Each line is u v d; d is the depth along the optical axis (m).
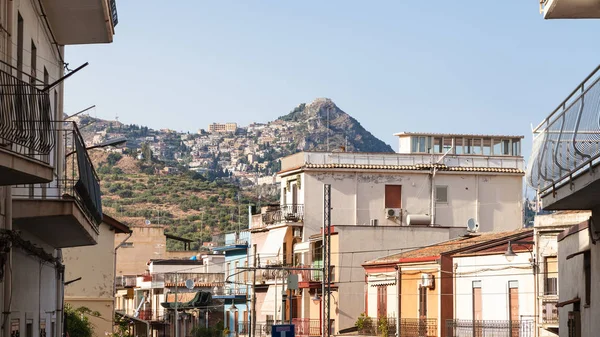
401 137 78.12
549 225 42.81
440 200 73.56
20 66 21.97
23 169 16.39
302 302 71.12
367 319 59.31
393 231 66.94
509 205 74.25
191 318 89.94
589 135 17.59
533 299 44.25
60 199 21.70
